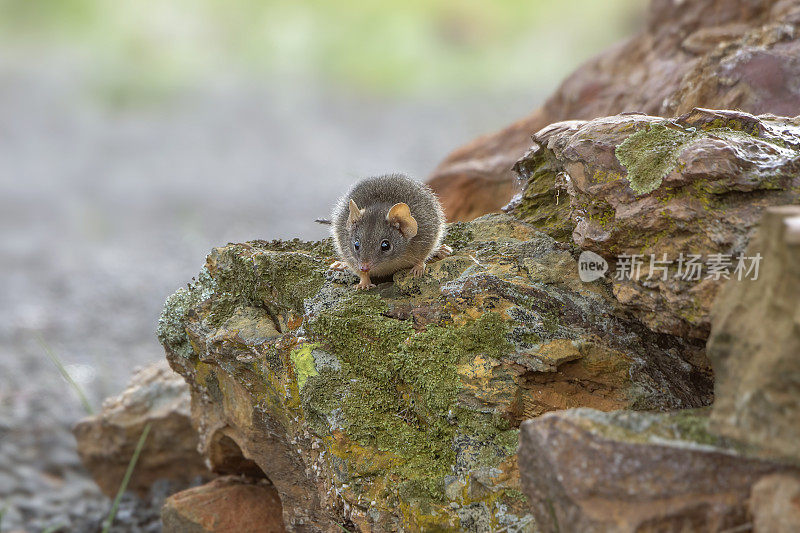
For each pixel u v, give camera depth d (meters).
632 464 5.91
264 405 8.88
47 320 26.45
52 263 31.94
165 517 10.21
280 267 9.25
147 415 13.95
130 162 43.88
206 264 9.99
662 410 7.98
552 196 10.22
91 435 14.38
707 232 7.38
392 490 7.67
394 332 8.27
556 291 8.55
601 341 8.15
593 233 8.27
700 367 8.44
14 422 18.59
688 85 12.31
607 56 15.27
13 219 36.72
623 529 5.73
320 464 8.19
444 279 8.98
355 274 9.42
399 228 9.29
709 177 7.45
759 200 7.32
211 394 9.97
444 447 7.79
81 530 13.77
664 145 8.04
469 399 7.81
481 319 8.15
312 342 8.36
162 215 36.38
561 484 6.01
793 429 5.31
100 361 23.06
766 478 5.67
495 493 7.41
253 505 10.12
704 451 5.89
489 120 45.94
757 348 5.56
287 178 39.97
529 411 7.85
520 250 9.22
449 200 14.78
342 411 8.02
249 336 8.80
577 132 8.78
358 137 45.72
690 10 14.62
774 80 11.36
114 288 29.08
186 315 9.74
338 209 10.70
